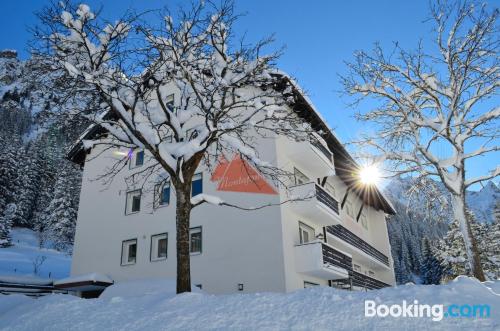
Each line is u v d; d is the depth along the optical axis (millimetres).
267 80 12398
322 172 22156
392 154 17047
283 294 6906
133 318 6543
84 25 10812
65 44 10875
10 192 57000
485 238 37812
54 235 51969
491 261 36812
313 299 6324
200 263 18141
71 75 10211
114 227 22125
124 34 10938
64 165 55906
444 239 39969
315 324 5355
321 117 19828
